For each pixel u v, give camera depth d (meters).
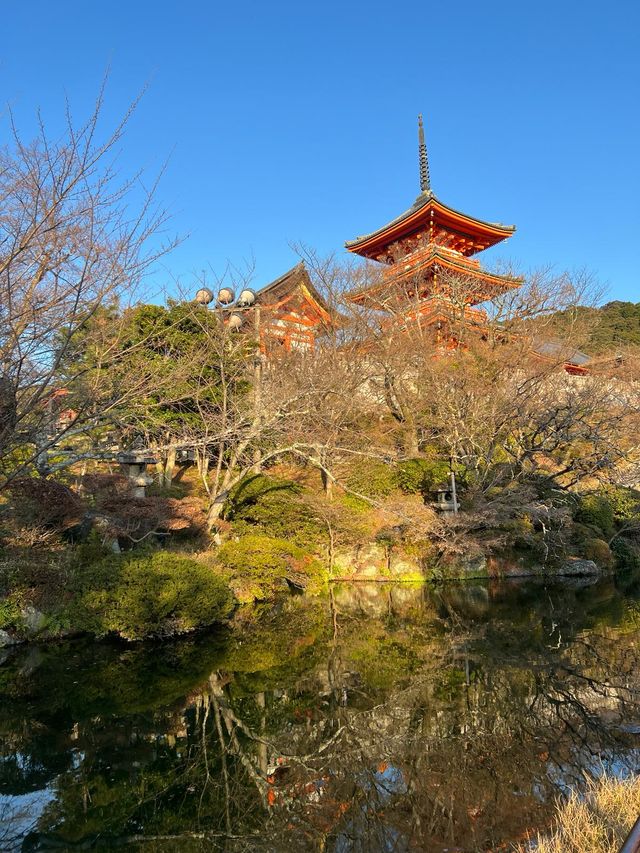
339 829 4.91
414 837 4.71
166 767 6.26
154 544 14.20
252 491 16.78
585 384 21.56
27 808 5.40
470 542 17.55
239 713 7.86
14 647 10.55
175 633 11.91
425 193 29.34
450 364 20.80
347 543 18.45
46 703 8.18
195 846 4.73
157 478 19.48
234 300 17.83
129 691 8.72
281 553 15.38
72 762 6.37
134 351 7.79
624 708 7.62
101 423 7.57
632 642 11.14
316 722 7.51
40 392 5.89
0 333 5.65
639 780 4.90
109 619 10.97
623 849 2.08
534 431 20.42
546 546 19.12
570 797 5.01
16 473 6.49
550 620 13.35
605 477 22.58
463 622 13.42
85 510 11.70
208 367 15.03
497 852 4.42
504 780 5.67
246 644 11.55
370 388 22.02
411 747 6.60
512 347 21.50
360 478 18.55
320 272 21.73
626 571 20.34
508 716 7.44
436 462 19.66
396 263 26.64
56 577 11.29
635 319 46.53
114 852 4.61
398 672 9.59
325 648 11.26
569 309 23.77
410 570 18.89
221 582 12.52
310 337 23.00
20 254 5.72
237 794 5.62
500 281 24.30
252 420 14.63
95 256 5.90
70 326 6.33
